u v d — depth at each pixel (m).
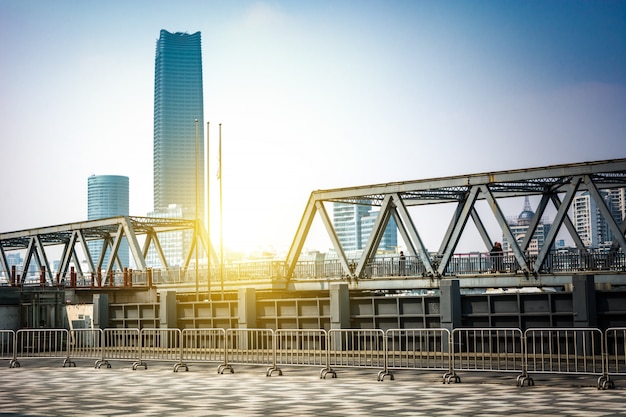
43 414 18.05
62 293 46.84
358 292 50.75
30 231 82.75
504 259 44.81
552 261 43.28
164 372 29.44
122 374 28.89
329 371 26.12
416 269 48.31
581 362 29.36
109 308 51.19
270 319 42.94
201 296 62.53
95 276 73.56
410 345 37.38
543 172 42.28
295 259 53.88
